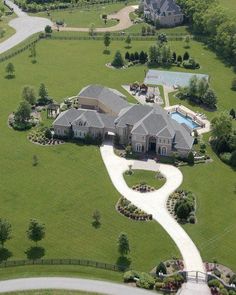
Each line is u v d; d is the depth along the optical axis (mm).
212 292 153500
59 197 195625
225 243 174125
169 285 154375
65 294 150375
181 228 180500
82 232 177875
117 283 155875
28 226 176375
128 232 178250
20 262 163125
